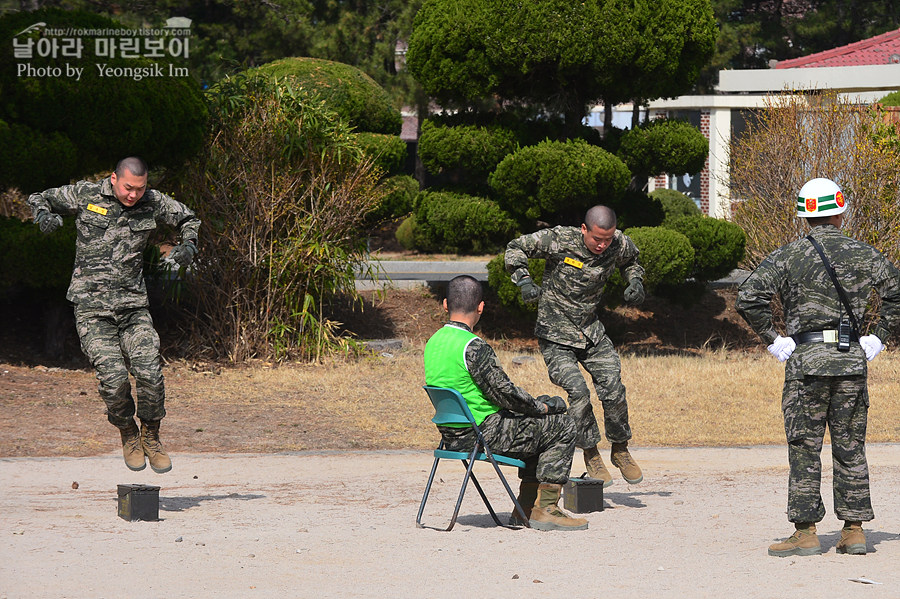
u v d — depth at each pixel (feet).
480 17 124.06
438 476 69.82
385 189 143.23
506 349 134.21
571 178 121.49
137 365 55.93
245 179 117.29
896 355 131.95
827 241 46.85
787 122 138.31
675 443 85.20
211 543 48.37
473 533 51.42
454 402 50.83
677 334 144.36
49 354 112.78
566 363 59.67
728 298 152.66
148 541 48.65
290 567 43.50
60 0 183.83
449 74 126.82
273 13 229.04
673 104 228.63
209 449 79.56
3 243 101.09
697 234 130.93
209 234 117.19
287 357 120.57
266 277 120.37
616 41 122.52
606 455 79.51
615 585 40.40
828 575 42.01
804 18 343.46
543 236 59.31
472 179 134.92
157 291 127.95
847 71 207.72
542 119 137.69
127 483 65.31
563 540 49.67
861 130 134.41
